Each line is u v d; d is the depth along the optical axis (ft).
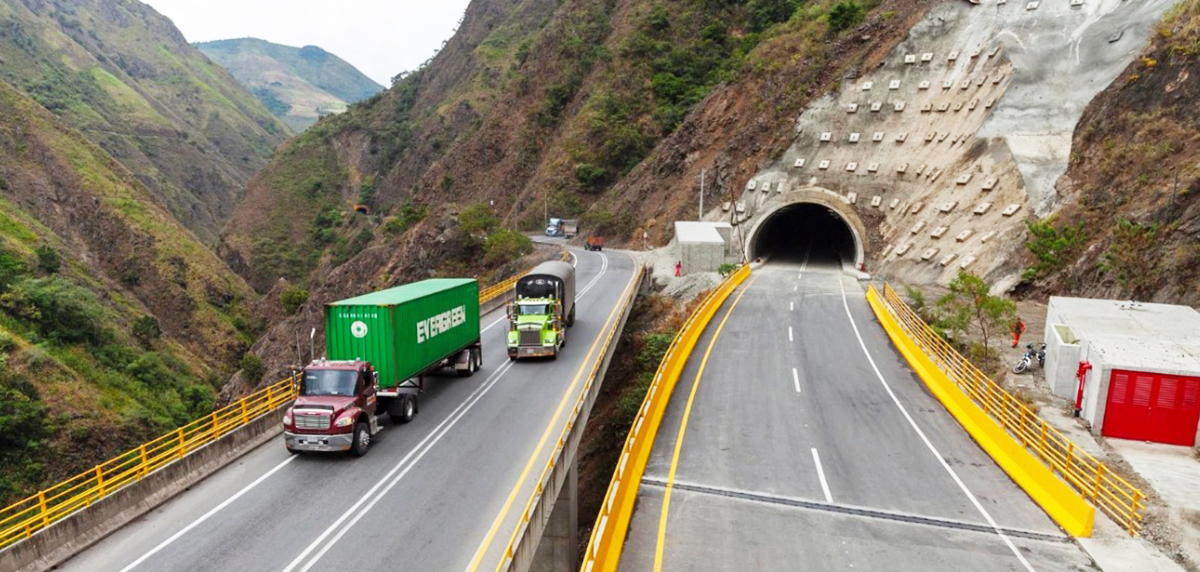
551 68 356.59
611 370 122.83
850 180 171.94
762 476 57.21
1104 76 140.46
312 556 42.32
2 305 180.34
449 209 270.67
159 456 52.26
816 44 209.26
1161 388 60.70
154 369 209.67
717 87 243.40
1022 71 154.10
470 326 86.69
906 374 84.99
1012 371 79.92
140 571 40.73
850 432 66.59
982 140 150.41
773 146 192.24
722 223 183.11
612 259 196.85
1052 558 44.70
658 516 50.47
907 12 193.16
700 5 322.55
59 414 152.15
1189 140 106.73
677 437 65.51
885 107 177.37
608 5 368.27
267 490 52.54
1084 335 70.08
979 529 48.62
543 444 61.67
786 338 102.12
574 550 63.62
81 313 197.36
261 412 67.36
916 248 147.33
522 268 203.41
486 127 371.35
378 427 63.31
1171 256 93.76
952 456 61.21
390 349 65.67
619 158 290.76
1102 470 49.65
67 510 45.98
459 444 61.93
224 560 41.93
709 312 115.96
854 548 45.96
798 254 200.03
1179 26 122.42
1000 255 125.08
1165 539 45.75
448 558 42.09
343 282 282.77
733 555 45.06
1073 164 127.85
